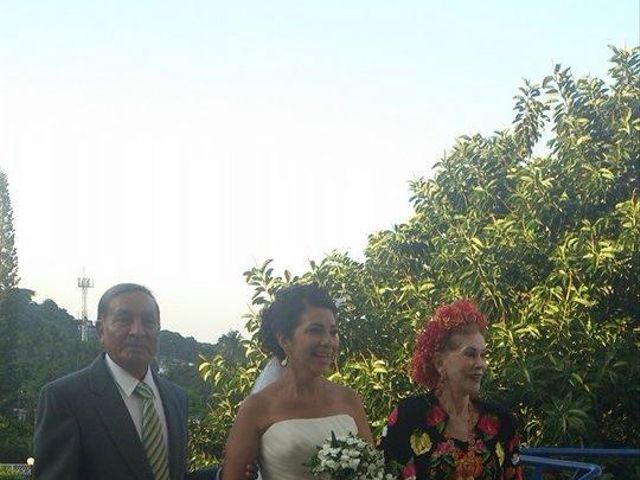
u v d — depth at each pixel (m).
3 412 52.78
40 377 54.28
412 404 3.79
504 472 3.83
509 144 11.04
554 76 10.66
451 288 9.55
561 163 10.06
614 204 9.86
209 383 9.92
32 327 64.81
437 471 3.71
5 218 54.09
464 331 3.73
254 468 3.74
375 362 8.87
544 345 8.74
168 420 3.83
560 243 9.45
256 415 3.75
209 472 4.04
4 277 53.88
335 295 9.84
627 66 10.45
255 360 9.49
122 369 3.74
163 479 3.71
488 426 3.81
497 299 9.36
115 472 3.59
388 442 3.75
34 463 3.61
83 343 60.41
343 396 3.93
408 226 10.84
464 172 10.96
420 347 3.81
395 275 10.66
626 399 8.68
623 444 8.87
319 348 3.71
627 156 9.73
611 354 8.53
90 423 3.61
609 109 10.31
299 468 3.69
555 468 4.62
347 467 3.42
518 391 8.46
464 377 3.71
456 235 9.98
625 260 8.84
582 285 8.80
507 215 10.20
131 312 3.72
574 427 7.91
